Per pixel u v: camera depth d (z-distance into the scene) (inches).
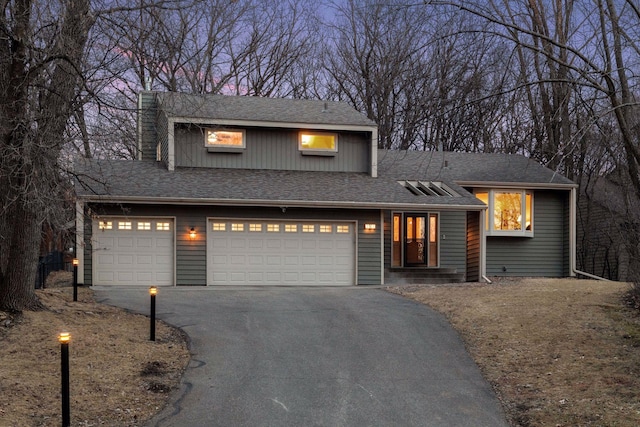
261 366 382.6
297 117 847.7
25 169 401.4
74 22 444.5
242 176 807.1
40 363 352.5
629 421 283.3
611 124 684.7
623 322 454.9
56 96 450.3
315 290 684.7
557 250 946.7
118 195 693.9
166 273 727.1
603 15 463.2
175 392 333.1
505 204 922.7
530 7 603.5
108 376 345.4
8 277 442.0
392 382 356.8
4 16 412.2
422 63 1068.5
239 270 746.8
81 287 676.7
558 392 331.6
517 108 991.0
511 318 486.0
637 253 543.8
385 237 869.2
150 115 874.8
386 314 529.0
